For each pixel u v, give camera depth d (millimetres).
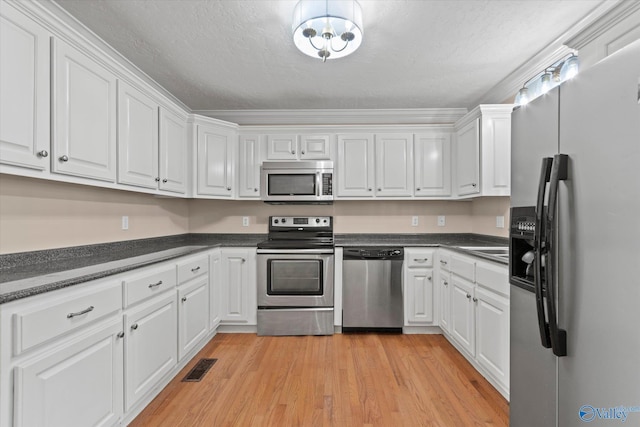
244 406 1859
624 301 831
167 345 2027
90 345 1370
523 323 1280
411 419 1740
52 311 1180
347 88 2900
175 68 2502
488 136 2627
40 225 1753
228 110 3484
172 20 1896
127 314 1622
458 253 2508
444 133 3232
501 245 2834
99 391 1424
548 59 2244
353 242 3182
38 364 1121
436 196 3230
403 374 2219
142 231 2713
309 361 2422
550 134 1109
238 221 3545
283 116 3521
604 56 1215
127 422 1685
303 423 1711
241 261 3010
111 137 1865
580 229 966
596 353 912
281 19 1888
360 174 3262
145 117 2234
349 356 2506
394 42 2133
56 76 1464
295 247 2975
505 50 2236
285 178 3236
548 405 1127
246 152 3289
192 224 3529
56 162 1471
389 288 2973
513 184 1343
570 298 1001
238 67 2490
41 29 1390
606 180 884
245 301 3004
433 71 2562
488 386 2062
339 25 1819
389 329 3035
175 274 2129
